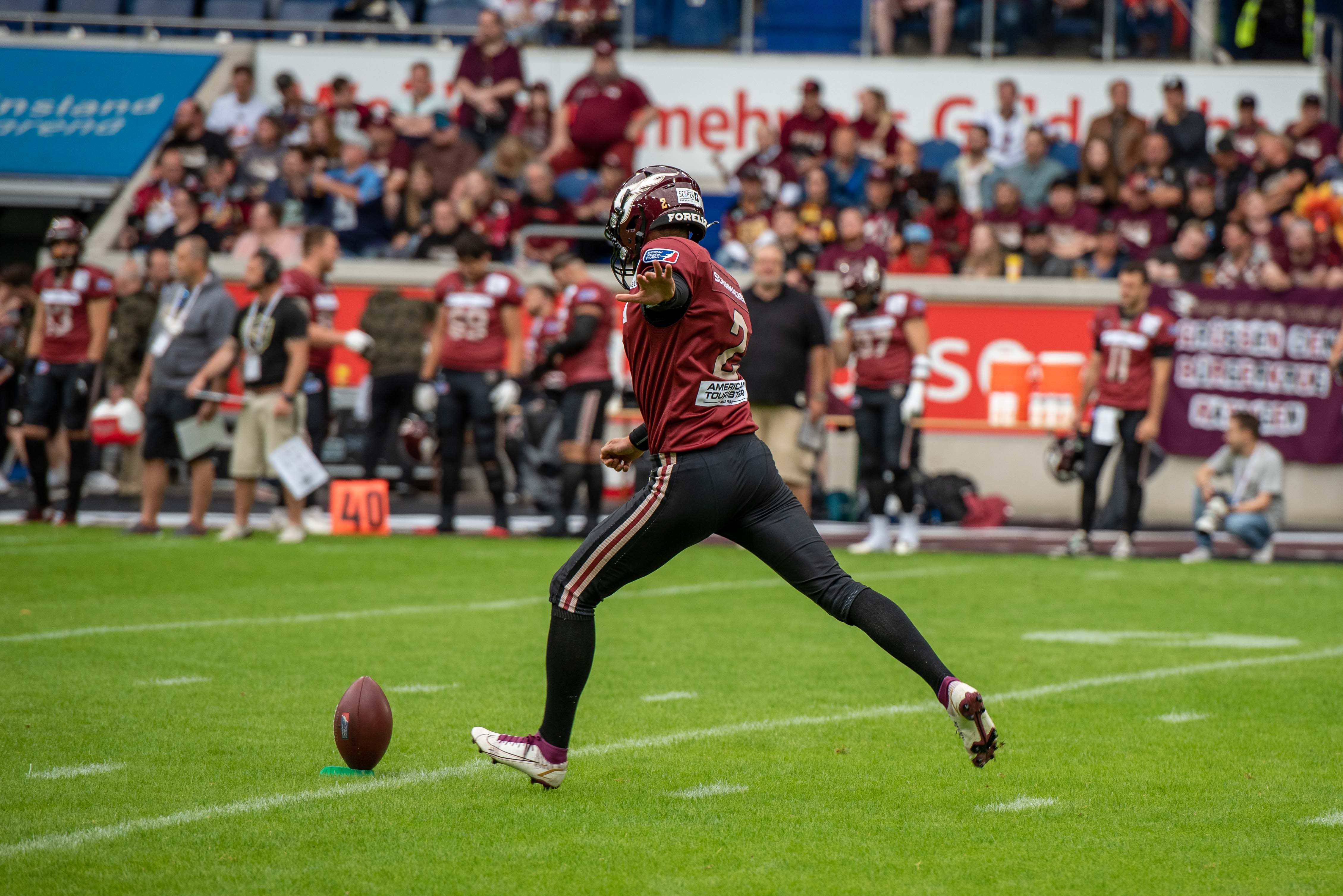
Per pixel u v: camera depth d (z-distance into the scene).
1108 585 36.62
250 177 66.44
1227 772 17.94
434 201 64.06
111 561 37.03
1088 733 20.11
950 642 27.75
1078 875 13.84
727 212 67.31
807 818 15.73
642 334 16.05
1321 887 13.52
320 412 48.66
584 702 21.88
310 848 14.38
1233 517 43.47
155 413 42.91
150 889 13.07
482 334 45.34
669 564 40.09
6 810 15.57
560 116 68.06
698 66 72.00
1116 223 61.16
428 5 76.12
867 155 64.81
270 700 21.33
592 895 13.08
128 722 19.80
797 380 41.22
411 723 20.05
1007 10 71.69
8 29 75.81
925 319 47.53
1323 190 61.03
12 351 54.72
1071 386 56.69
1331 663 25.70
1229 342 56.69
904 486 44.19
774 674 24.27
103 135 71.38
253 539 42.84
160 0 76.56
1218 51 71.25
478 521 51.12
